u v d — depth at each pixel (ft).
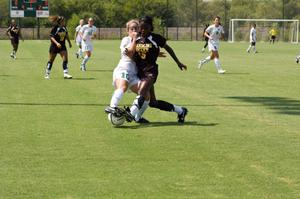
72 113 63.41
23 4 316.40
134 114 56.18
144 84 55.72
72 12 411.34
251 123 58.29
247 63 153.99
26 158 42.52
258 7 439.22
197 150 45.57
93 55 187.42
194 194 34.30
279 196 33.99
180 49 242.58
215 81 101.30
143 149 45.75
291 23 389.60
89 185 35.91
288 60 169.58
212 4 444.55
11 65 136.87
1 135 50.93
